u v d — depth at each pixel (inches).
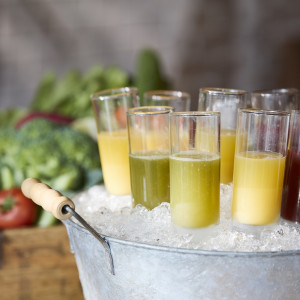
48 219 45.7
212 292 26.5
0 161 48.9
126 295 27.9
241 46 113.3
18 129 62.4
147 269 26.8
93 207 33.4
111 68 77.7
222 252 25.5
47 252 42.4
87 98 72.3
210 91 33.5
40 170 47.0
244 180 29.4
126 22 111.1
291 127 30.7
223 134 33.2
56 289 42.8
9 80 110.6
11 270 42.1
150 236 28.6
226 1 111.4
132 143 32.4
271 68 113.7
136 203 32.4
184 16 111.8
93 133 59.1
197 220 29.3
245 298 26.5
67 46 110.6
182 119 29.5
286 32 112.3
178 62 113.5
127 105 35.6
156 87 74.4
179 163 29.2
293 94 34.3
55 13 109.1
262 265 25.9
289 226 30.5
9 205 45.2
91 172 48.9
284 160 29.5
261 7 111.3
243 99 33.7
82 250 29.5
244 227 29.7
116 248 27.1
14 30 108.7
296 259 25.9
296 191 30.5
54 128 53.6
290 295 26.7
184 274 26.4
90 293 30.6
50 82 81.7
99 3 109.8
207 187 29.2
